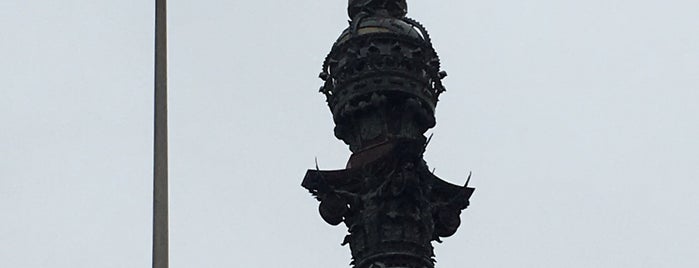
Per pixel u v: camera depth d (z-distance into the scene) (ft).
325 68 100.27
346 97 97.60
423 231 93.71
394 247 92.58
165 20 92.17
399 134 96.53
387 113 96.89
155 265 82.33
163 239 83.30
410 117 97.14
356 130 97.76
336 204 95.14
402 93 96.63
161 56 90.48
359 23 99.35
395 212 93.25
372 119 96.89
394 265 92.17
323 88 100.48
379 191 93.56
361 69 97.40
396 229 93.09
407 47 97.96
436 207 95.71
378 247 92.84
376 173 94.53
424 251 93.30
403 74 96.84
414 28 100.12
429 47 99.09
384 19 99.09
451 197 96.58
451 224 96.22
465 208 97.60
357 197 94.94
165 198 84.79
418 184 93.76
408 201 93.50
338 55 99.09
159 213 84.12
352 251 95.04
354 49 97.86
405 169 93.61
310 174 95.86
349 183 95.61
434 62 99.19
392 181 93.50
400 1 101.24
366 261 93.09
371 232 93.40
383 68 96.78
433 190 96.02
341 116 98.27
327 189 95.35
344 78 98.02
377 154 95.14
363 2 100.78
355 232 94.84
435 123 99.35
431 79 98.73
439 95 100.53
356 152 96.78
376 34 97.71
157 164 85.92
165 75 89.86
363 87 96.84
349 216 95.50
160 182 85.25
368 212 93.91
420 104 97.30
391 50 97.45
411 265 92.53
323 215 95.55
